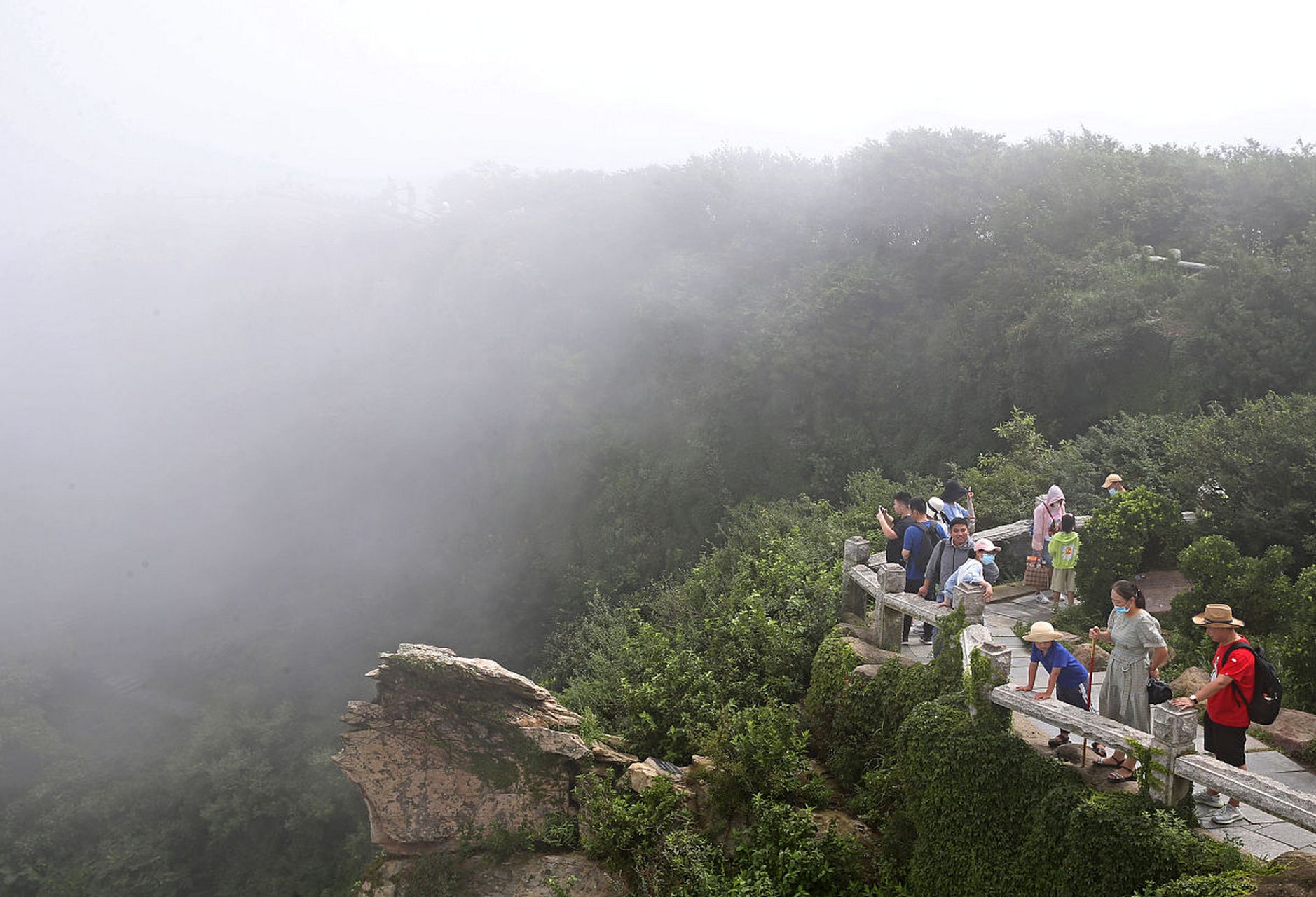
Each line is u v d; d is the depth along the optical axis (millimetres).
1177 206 31266
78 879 31203
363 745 11055
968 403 32938
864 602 11578
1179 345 24469
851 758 9320
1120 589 6785
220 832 31562
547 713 10609
